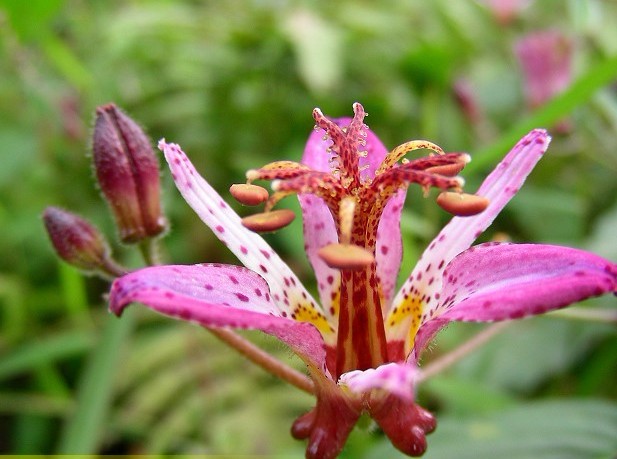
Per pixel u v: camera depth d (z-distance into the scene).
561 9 0.18
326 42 0.15
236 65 0.16
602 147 0.13
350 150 0.06
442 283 0.06
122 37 0.16
